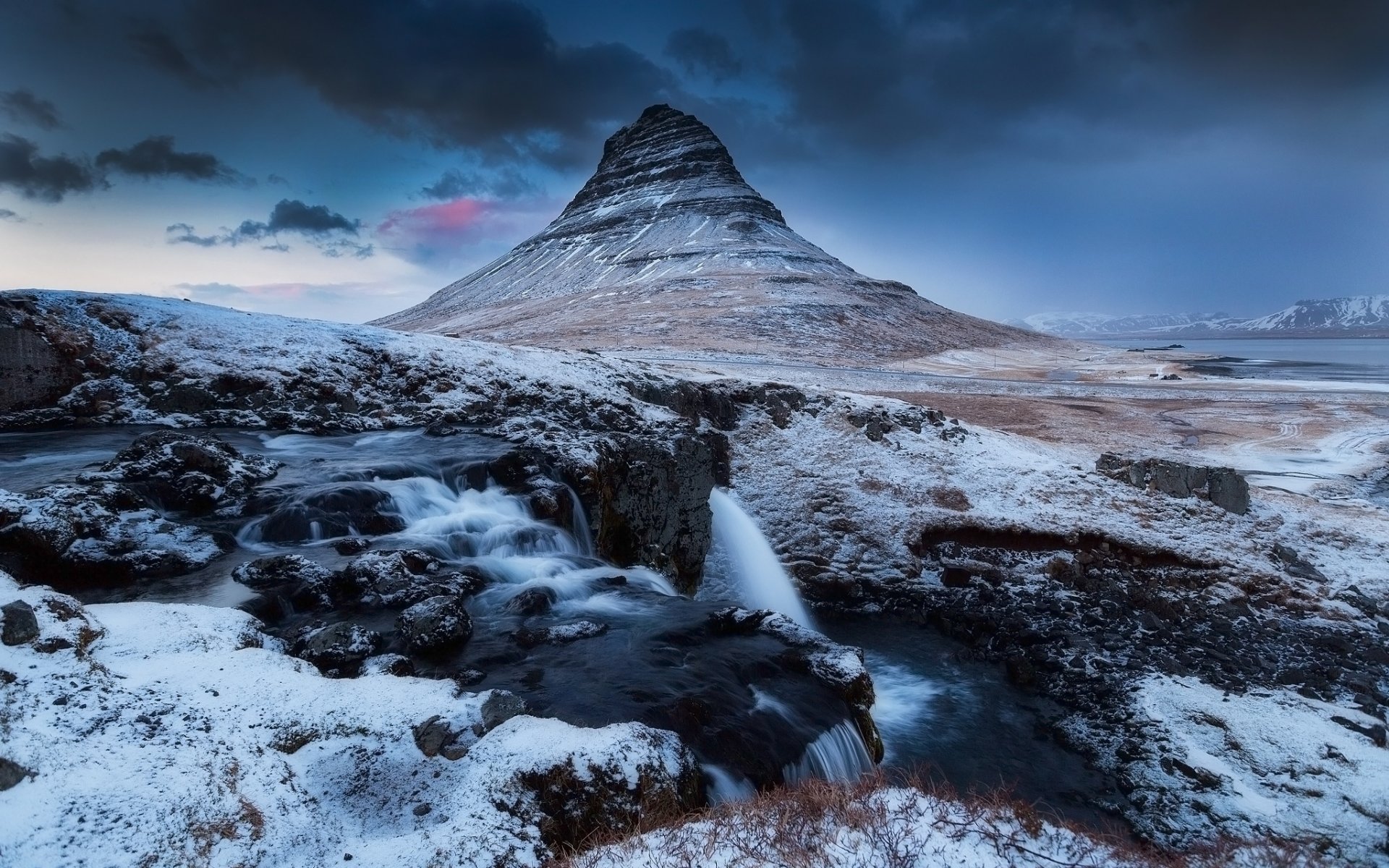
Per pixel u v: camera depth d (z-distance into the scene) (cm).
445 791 581
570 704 811
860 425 3206
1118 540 2414
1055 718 1574
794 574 2416
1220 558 2322
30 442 1630
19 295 2008
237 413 1969
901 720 1575
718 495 2555
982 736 1512
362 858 507
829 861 550
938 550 2509
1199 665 1748
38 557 957
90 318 2095
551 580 1245
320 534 1249
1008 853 583
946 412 5159
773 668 1003
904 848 573
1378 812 1189
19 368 1841
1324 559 2430
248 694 645
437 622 913
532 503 1548
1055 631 1956
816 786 729
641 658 968
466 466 1630
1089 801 1295
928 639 2027
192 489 1257
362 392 2269
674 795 654
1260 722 1470
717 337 10138
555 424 2103
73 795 474
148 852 453
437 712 657
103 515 1077
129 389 1961
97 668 615
